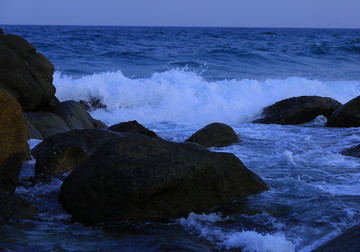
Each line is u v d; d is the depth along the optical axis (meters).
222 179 6.00
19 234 5.03
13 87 10.29
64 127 10.77
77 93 15.62
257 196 6.36
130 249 4.75
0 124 5.87
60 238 4.99
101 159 5.70
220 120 14.38
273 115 13.77
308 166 8.33
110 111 15.39
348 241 4.73
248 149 9.96
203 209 5.79
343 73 25.12
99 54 30.00
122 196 5.48
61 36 51.25
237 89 15.92
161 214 5.57
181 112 15.05
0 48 10.55
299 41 51.84
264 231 5.35
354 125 12.52
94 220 5.50
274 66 27.67
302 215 5.79
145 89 15.77
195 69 25.44
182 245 4.86
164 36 61.34
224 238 5.11
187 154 5.85
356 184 7.14
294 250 4.80
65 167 7.20
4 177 5.96
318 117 13.51
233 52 30.70
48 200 6.11
